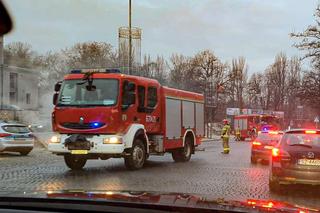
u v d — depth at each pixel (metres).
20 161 18.95
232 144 40.03
